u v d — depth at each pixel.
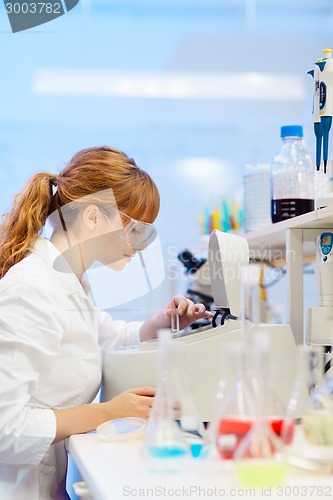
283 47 4.65
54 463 1.80
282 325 1.69
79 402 1.78
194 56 4.66
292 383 1.66
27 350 1.64
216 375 1.66
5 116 4.70
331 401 1.16
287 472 1.12
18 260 1.83
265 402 1.09
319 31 4.62
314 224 1.86
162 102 4.76
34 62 4.61
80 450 1.39
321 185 1.89
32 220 1.87
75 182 1.88
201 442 1.27
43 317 1.68
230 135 4.97
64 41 4.61
